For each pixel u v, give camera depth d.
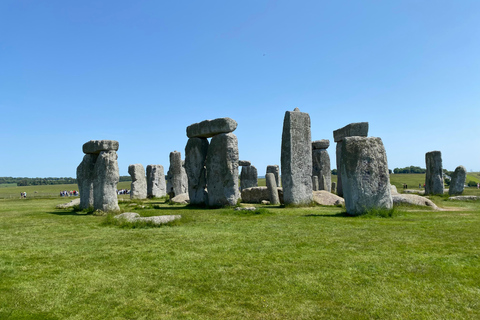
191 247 6.88
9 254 6.57
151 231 8.86
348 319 3.72
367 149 10.87
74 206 15.88
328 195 16.84
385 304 4.04
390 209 10.71
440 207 13.48
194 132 17.31
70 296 4.47
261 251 6.43
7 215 13.54
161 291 4.58
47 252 6.71
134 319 3.82
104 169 13.72
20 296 4.48
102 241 7.69
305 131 15.34
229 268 5.44
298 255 6.07
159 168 28.36
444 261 5.50
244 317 3.81
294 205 14.77
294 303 4.13
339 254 6.07
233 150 15.88
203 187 17.55
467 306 3.95
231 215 12.05
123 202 21.28
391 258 5.73
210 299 4.29
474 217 10.10
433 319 3.67
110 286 4.79
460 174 21.44
